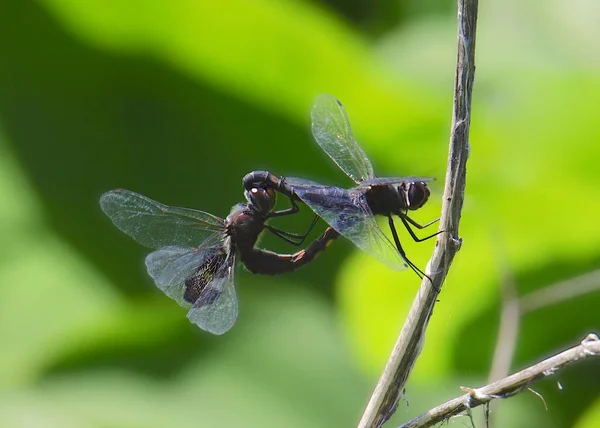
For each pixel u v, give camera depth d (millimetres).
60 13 1414
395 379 1205
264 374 1364
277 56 1396
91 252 1419
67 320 1396
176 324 1377
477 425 1297
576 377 1357
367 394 1358
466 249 1351
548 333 1365
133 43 1418
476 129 1377
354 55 1390
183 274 1244
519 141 1373
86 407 1354
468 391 1200
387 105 1388
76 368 1371
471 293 1350
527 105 1383
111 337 1371
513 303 1302
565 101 1378
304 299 1397
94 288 1410
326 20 1394
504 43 1419
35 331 1391
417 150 1396
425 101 1389
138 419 1349
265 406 1355
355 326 1355
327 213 1232
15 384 1364
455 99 1200
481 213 1351
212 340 1375
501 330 1299
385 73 1396
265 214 1246
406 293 1351
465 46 1198
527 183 1358
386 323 1354
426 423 1202
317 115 1250
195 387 1361
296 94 1407
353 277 1357
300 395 1358
